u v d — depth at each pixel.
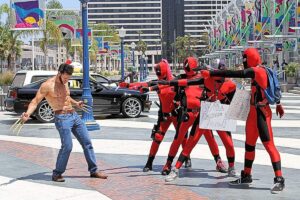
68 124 7.36
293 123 14.91
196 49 150.00
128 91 17.08
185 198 6.48
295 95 29.53
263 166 8.55
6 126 14.99
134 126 14.52
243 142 11.33
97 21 151.50
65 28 39.75
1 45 46.97
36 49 72.38
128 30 158.88
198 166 8.60
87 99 13.35
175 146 7.78
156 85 7.84
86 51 12.97
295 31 35.78
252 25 49.59
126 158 9.46
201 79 7.25
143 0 160.62
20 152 10.25
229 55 63.66
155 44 160.00
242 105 6.83
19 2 27.66
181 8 170.62
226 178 7.67
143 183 7.35
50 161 9.23
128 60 95.38
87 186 7.18
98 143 11.25
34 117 16.84
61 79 7.23
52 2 51.12
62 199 6.48
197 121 7.44
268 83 6.60
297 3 35.91
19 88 15.77
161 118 8.09
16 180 7.61
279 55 44.84
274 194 6.64
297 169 8.33
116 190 6.93
